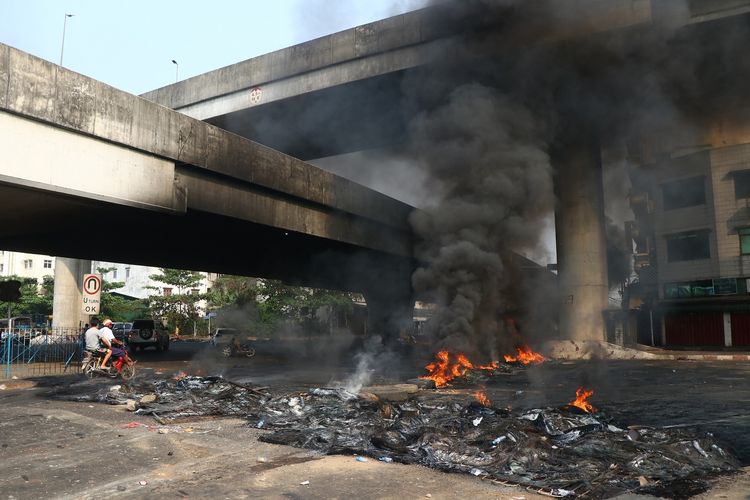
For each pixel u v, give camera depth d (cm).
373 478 468
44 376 1309
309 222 2005
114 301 4988
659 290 3123
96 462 519
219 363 2055
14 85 1089
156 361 2134
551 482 449
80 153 1227
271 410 783
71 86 1195
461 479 466
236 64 3077
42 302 4791
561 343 2608
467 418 678
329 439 595
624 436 580
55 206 1330
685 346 3017
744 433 693
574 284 2680
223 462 520
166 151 1409
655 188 3156
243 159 1642
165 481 460
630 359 2483
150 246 2233
